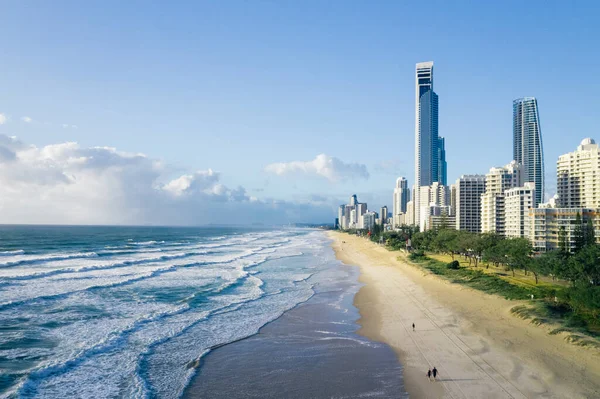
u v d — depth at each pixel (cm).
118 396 2738
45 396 2689
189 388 2903
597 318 4056
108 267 8506
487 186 16138
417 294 6000
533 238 10738
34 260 9225
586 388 2747
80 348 3538
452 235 11506
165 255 11531
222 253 13262
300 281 7588
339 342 3906
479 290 5934
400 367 3253
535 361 3216
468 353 3462
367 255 13362
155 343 3794
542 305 4662
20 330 3962
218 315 4859
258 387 2928
